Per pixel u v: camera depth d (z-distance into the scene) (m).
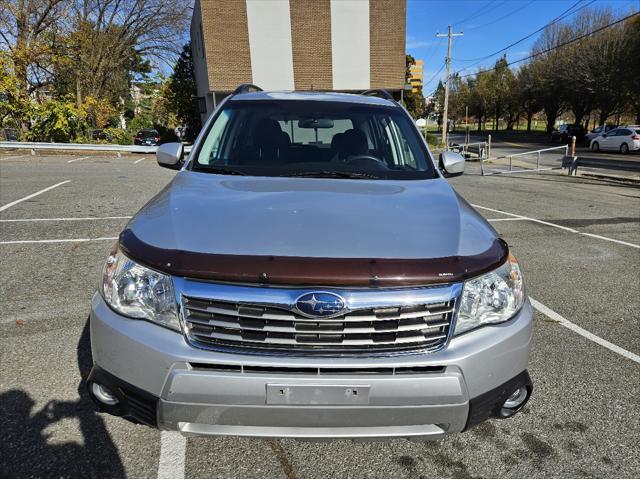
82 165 14.91
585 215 8.34
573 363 3.21
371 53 22.77
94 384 1.99
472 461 2.29
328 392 1.75
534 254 5.79
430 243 1.96
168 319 1.83
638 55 33.00
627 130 26.09
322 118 3.32
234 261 1.79
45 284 4.32
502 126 104.12
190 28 32.00
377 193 2.48
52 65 24.11
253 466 2.21
